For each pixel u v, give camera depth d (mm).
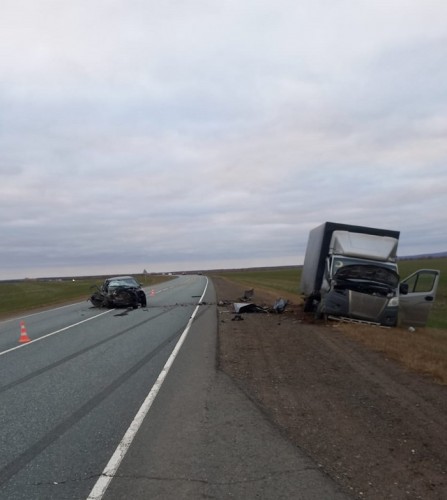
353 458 5152
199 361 10758
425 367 9352
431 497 4297
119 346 13320
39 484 4652
